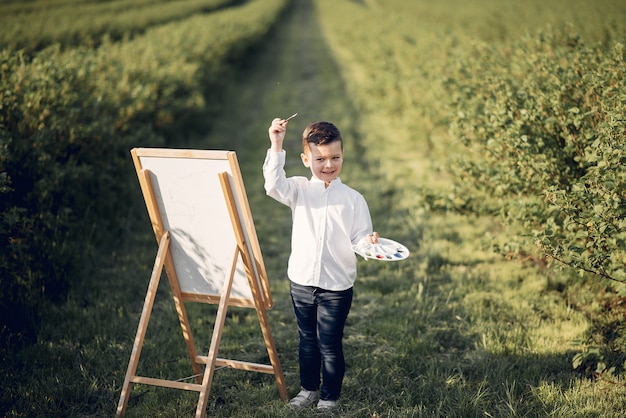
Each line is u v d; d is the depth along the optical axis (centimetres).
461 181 555
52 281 473
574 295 466
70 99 572
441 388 355
